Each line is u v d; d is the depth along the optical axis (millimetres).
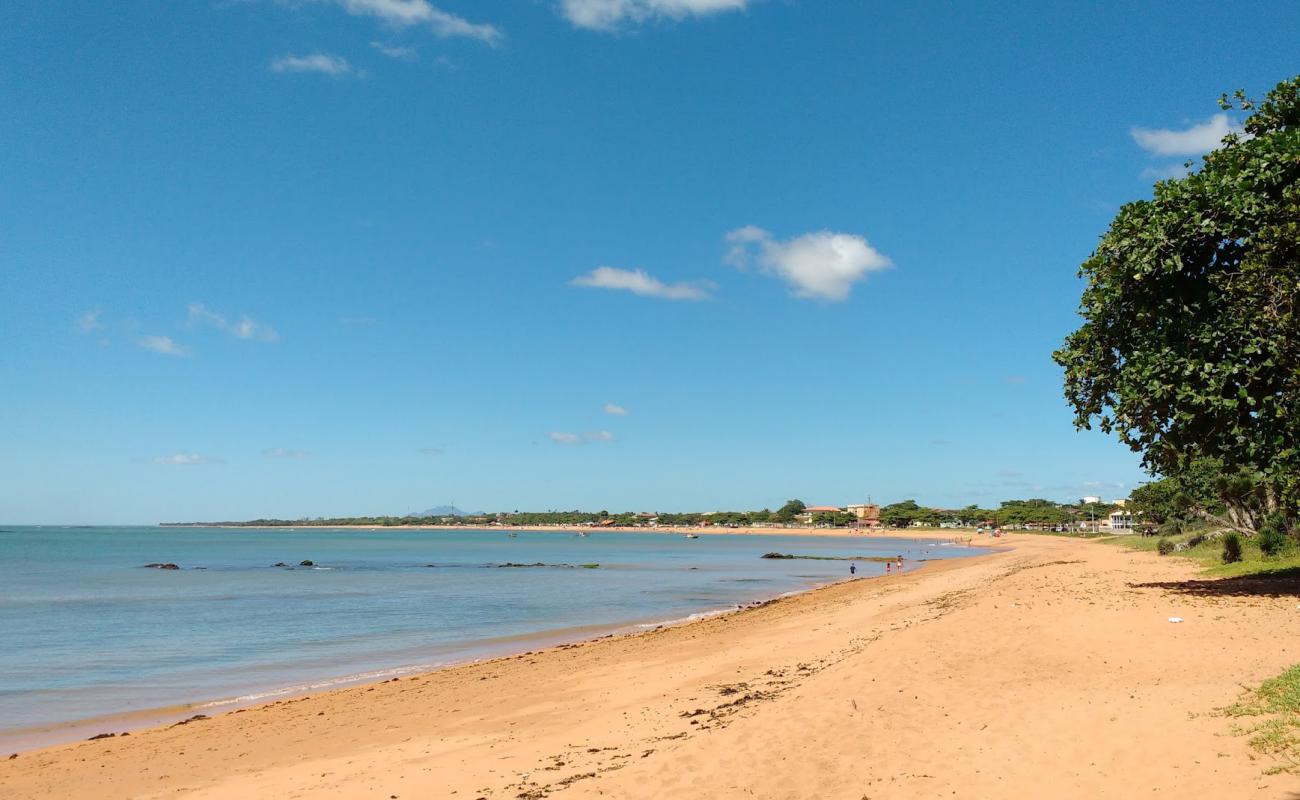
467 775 12734
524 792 11273
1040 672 13711
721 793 10062
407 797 11852
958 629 17719
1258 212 17266
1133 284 19203
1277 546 29266
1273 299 16672
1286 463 17297
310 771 14227
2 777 14914
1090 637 15758
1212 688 11039
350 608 46312
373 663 27922
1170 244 18109
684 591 57500
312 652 30375
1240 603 17625
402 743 15961
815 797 9664
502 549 153625
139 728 18984
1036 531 198500
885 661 15312
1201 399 17047
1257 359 17266
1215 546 38156
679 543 193875
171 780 14367
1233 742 8898
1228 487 36750
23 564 94062
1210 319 17969
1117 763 9164
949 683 13539
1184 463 20562
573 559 112125
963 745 10609
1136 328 19703
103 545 166125
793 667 19297
